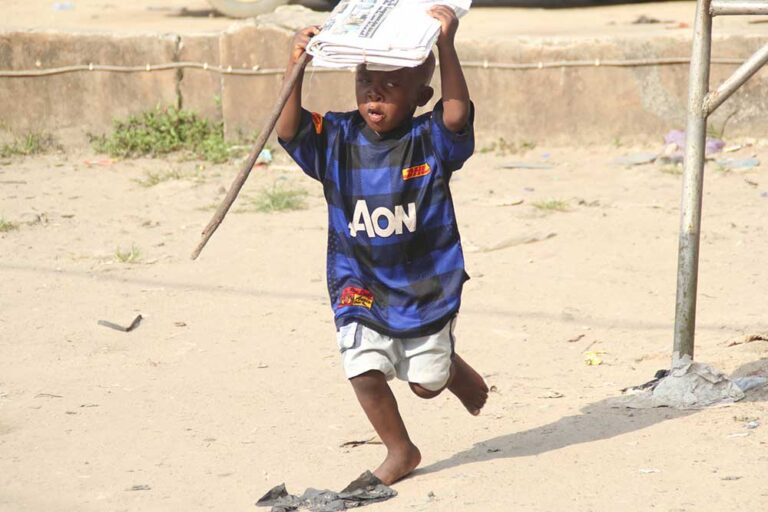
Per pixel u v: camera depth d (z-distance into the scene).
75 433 6.58
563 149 15.53
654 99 15.17
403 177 5.44
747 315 8.57
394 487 5.64
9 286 9.98
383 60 5.13
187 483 5.80
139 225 12.24
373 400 5.57
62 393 7.32
